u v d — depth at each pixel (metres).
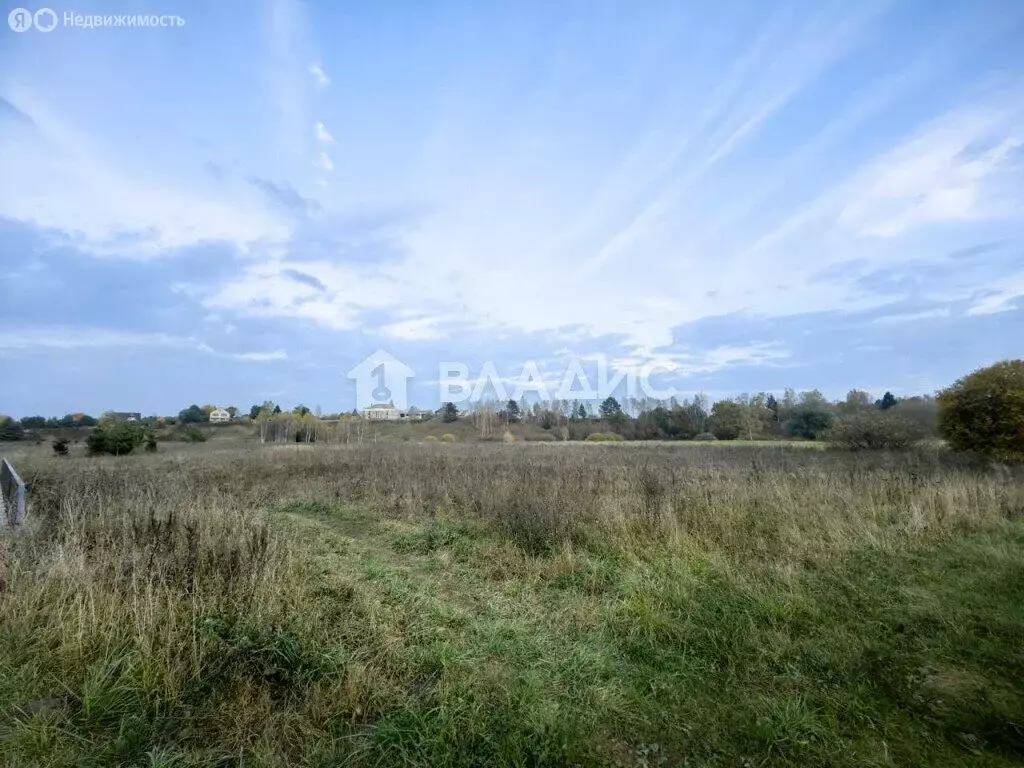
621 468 12.43
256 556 4.57
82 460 16.95
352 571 5.29
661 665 3.36
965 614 3.89
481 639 3.70
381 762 2.45
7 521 6.10
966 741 2.55
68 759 2.40
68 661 3.08
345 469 13.72
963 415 13.96
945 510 6.86
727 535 5.99
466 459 16.94
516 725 2.68
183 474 12.15
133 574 3.83
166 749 2.48
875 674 3.14
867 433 18.98
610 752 2.52
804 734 2.62
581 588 4.85
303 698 2.92
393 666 3.29
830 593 4.37
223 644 3.25
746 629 3.78
